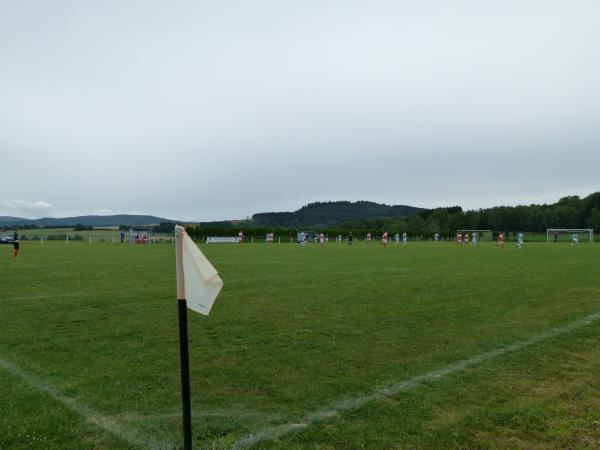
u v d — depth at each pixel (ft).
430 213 577.43
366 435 14.92
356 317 33.96
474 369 21.72
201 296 13.69
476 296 43.60
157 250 141.38
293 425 15.72
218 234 263.08
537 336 28.02
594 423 15.79
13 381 20.03
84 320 32.99
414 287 50.14
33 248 152.05
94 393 18.60
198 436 14.97
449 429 15.33
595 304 39.04
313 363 22.79
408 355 24.13
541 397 18.13
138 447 14.23
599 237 327.47
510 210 493.77
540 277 59.72
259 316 34.45
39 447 14.10
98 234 346.33
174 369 21.79
